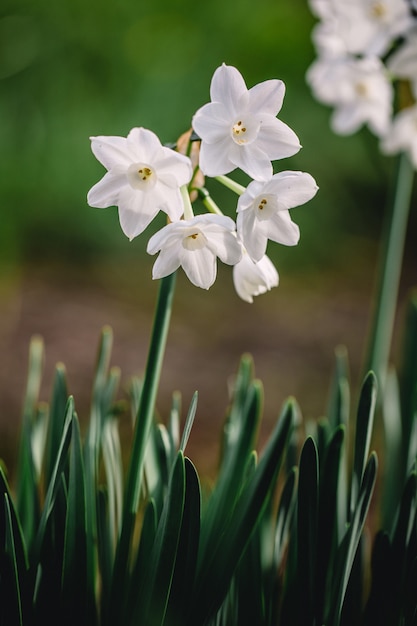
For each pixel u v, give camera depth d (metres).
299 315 1.83
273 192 0.41
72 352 1.51
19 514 0.49
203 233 0.41
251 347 1.66
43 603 0.44
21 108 1.87
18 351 1.49
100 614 0.47
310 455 0.43
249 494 0.44
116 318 1.70
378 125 0.66
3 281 1.80
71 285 1.85
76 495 0.43
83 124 1.88
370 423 0.43
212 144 0.41
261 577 0.46
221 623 0.46
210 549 0.45
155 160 0.41
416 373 0.59
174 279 0.43
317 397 1.46
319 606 0.44
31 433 0.49
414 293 0.61
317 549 0.44
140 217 0.41
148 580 0.43
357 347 1.68
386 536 0.44
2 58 1.85
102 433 0.49
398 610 0.44
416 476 0.44
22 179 1.87
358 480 0.44
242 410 0.50
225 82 0.41
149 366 0.43
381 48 0.58
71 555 0.44
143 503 0.50
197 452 1.22
